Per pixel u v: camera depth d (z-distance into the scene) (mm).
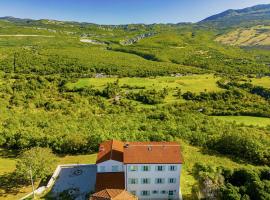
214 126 125750
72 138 92750
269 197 56500
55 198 68125
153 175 65875
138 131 106750
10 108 154625
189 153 95312
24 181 76000
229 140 98812
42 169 74750
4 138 99125
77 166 82500
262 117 160125
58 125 116188
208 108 173375
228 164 89250
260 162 92375
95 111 160875
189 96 197500
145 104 185500
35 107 164250
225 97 197250
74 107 164500
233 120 151000
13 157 90688
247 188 60188
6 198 68562
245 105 180625
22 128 110188
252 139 100438
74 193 69438
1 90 181125
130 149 67250
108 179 65625
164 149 67438
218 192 60938
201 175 68812
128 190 66688
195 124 125375
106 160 66625
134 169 65250
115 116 143125
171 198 67562
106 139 93750
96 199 57281
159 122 127562
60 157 89750
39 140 95250
